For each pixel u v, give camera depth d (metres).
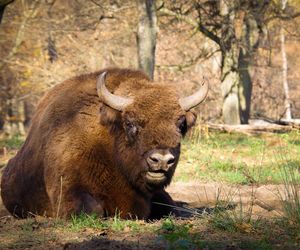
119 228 11.26
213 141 27.34
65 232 11.16
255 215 12.15
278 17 41.84
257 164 21.66
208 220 11.55
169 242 9.91
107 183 12.73
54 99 13.85
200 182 18.83
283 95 60.38
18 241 10.62
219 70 52.62
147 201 13.01
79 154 12.66
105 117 12.34
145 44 29.98
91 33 48.84
